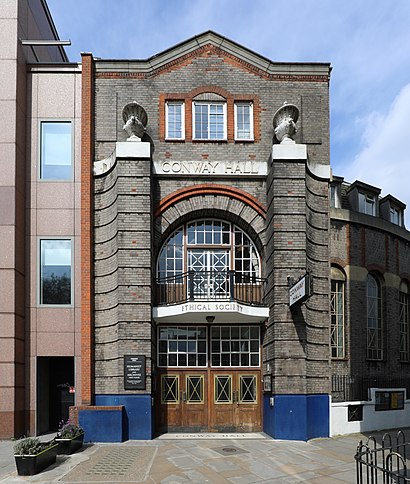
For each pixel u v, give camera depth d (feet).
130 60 48.39
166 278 45.62
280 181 44.27
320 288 46.14
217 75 48.96
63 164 47.98
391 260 59.82
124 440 40.98
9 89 46.03
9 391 42.80
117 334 42.98
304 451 36.96
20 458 30.30
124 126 45.80
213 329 47.83
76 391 44.80
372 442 40.91
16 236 44.98
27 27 49.93
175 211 46.83
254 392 46.88
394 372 57.52
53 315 46.01
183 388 46.57
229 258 48.37
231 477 29.89
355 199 59.16
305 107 48.91
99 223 46.93
